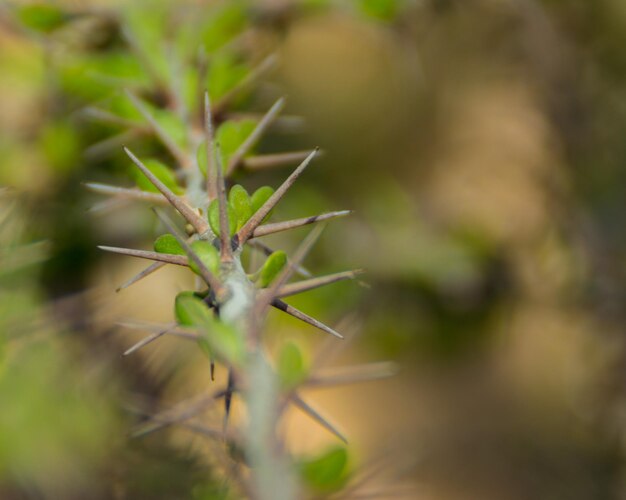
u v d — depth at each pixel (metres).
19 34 0.47
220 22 0.46
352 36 0.67
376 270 0.55
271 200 0.32
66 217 0.47
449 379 0.64
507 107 0.60
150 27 0.45
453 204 0.60
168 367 0.42
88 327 0.43
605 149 0.56
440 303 0.57
